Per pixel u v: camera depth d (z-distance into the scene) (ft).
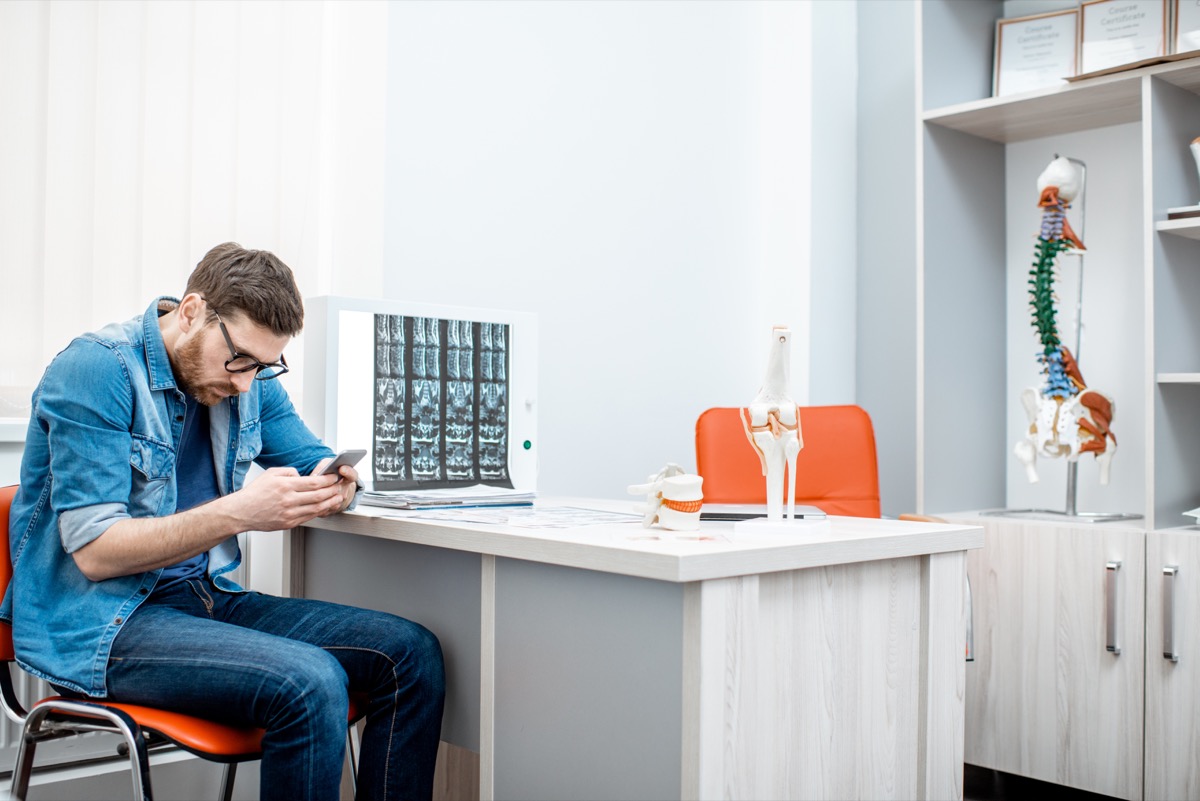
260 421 5.55
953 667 4.95
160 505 4.88
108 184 6.55
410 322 6.05
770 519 4.67
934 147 8.98
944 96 9.01
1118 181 8.94
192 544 4.49
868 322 10.49
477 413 6.31
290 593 6.13
